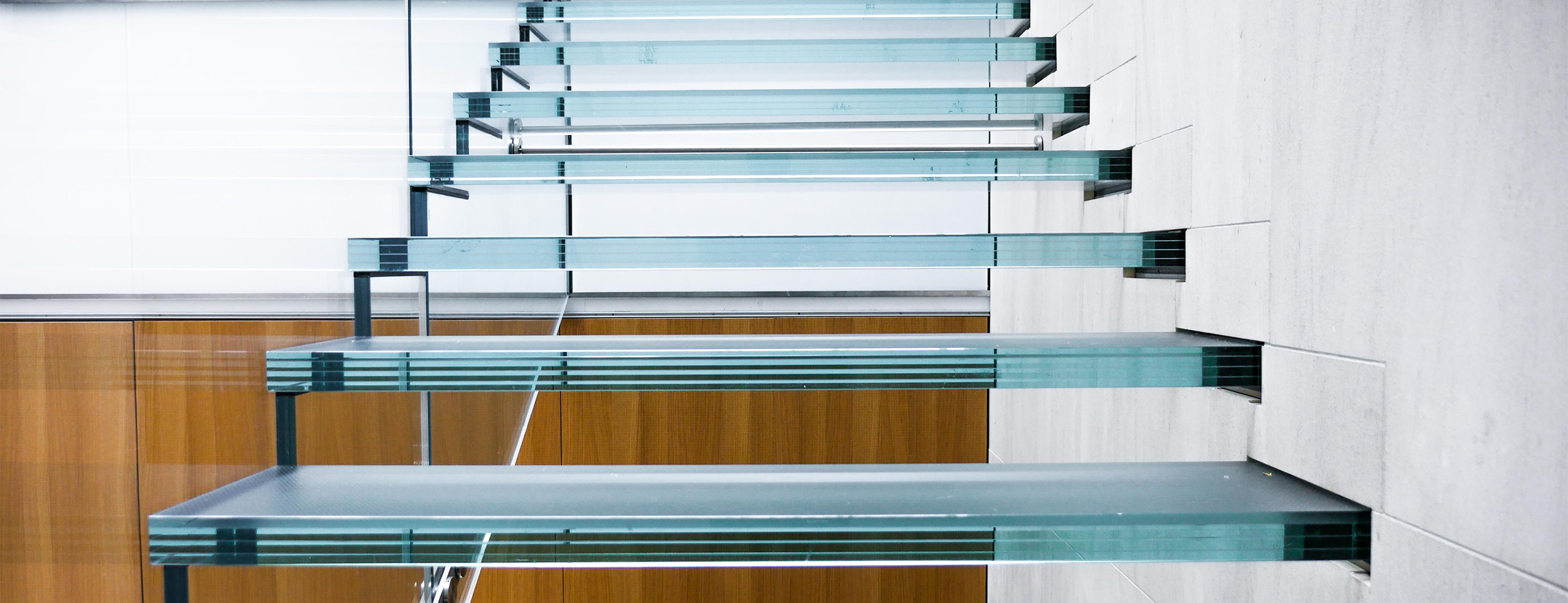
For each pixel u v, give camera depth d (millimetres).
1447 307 1075
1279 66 1421
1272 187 1446
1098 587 2354
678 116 2092
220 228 1290
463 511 1248
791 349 1482
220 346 1299
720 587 3646
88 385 1084
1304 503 1285
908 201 3584
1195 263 1708
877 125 2596
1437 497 1098
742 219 3580
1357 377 1248
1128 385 1492
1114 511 1271
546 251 1622
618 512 1263
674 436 3516
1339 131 1270
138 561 1167
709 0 2490
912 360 1479
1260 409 1505
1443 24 1066
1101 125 2180
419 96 1884
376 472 1442
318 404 1554
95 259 1089
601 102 2064
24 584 1021
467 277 2209
